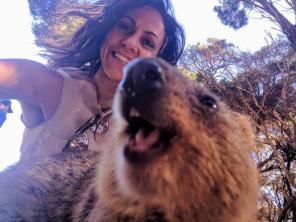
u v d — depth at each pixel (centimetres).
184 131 31
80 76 54
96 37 58
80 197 40
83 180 42
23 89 48
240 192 35
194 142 31
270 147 155
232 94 152
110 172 34
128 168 30
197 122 32
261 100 155
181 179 31
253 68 169
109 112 49
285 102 151
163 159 31
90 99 51
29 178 46
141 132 31
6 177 49
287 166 154
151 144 30
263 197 147
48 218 42
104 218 34
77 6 63
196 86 34
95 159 45
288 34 164
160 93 29
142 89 29
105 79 55
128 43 56
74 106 50
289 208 155
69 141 50
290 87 162
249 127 43
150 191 31
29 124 52
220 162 33
